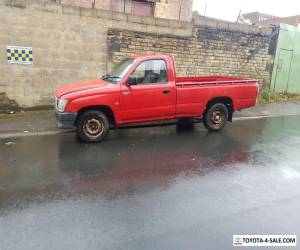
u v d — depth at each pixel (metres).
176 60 11.55
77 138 7.54
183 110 7.73
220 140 7.66
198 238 3.65
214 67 12.30
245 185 5.12
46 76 9.95
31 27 9.47
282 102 13.42
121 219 4.02
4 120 8.88
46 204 4.35
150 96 7.31
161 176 5.39
